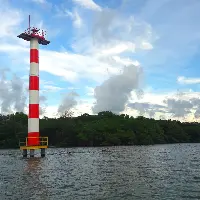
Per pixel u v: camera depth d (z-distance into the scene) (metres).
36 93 76.00
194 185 31.05
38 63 77.25
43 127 166.50
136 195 26.59
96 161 61.53
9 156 83.88
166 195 26.50
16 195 27.19
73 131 163.38
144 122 198.25
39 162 61.41
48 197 26.28
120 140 172.62
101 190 28.97
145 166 49.50
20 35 76.44
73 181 34.75
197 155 77.50
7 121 173.00
